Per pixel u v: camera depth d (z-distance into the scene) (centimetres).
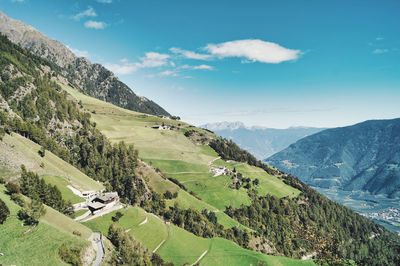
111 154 19388
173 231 13662
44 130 18125
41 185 10062
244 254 13988
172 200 17800
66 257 6481
